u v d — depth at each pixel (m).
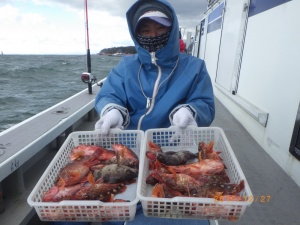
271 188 1.82
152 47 1.65
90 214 0.98
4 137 1.80
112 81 1.86
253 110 2.62
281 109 2.14
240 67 3.37
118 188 1.25
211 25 5.95
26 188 1.71
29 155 1.65
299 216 1.54
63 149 1.48
